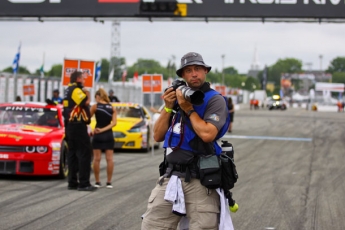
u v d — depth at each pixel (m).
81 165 10.35
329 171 14.24
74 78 10.31
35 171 11.28
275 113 67.06
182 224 4.94
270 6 22.61
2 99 25.89
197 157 4.68
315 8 22.45
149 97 59.28
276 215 8.58
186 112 4.64
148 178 12.28
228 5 22.77
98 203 9.20
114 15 23.22
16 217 8.01
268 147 20.89
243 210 8.91
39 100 30.62
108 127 10.73
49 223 7.66
